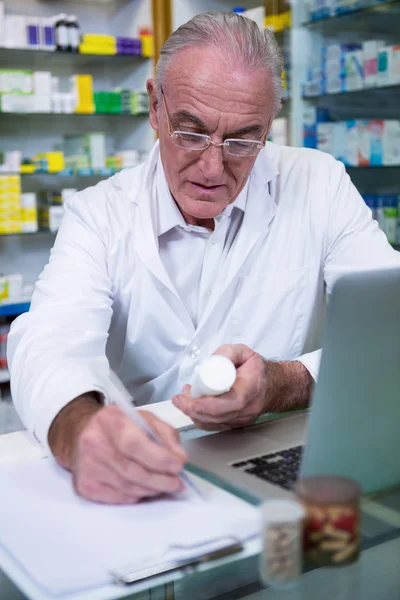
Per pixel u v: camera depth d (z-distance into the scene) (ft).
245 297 4.78
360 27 11.82
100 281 4.24
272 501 2.10
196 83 3.53
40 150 13.32
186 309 4.71
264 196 4.74
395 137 11.23
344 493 2.06
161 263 4.45
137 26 13.03
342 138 12.05
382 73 11.16
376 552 2.16
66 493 2.59
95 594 1.99
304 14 12.17
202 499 2.48
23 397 3.21
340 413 2.28
